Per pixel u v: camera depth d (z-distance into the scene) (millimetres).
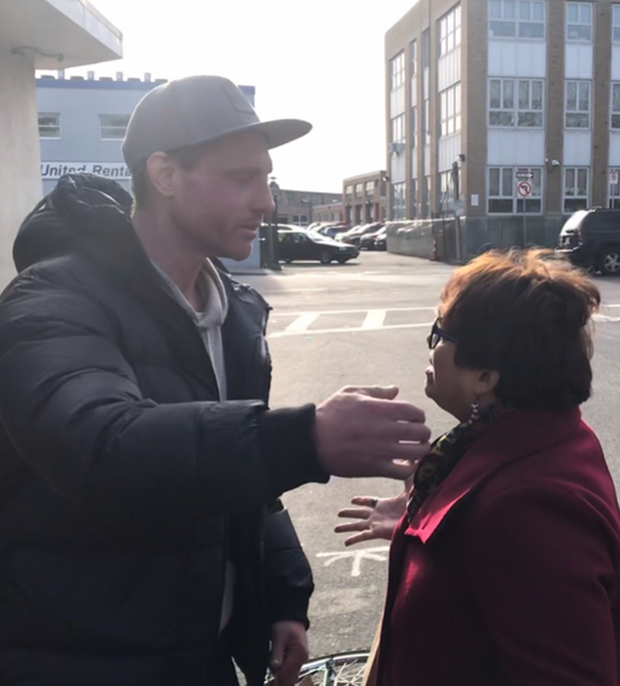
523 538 1154
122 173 23062
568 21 30594
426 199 37250
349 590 3449
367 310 12875
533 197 30953
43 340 1177
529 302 1283
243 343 1688
